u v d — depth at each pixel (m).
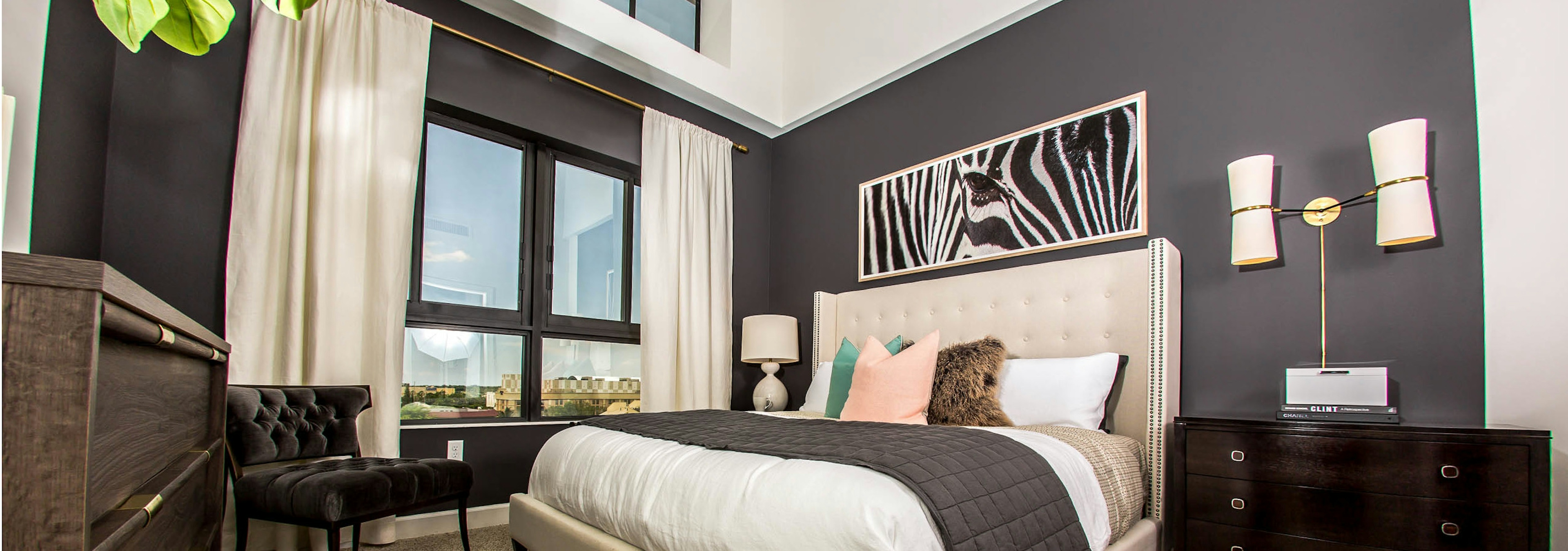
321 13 2.89
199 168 2.63
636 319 4.06
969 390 2.66
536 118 3.61
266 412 2.32
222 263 2.65
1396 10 2.40
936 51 3.79
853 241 4.19
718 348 4.16
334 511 1.90
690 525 1.65
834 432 1.98
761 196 4.75
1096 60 3.20
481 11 3.46
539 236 3.65
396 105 3.03
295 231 2.70
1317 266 2.48
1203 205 2.79
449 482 2.33
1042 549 1.54
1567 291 1.95
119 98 2.46
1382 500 1.87
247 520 2.08
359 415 2.71
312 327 2.70
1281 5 2.68
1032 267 3.14
